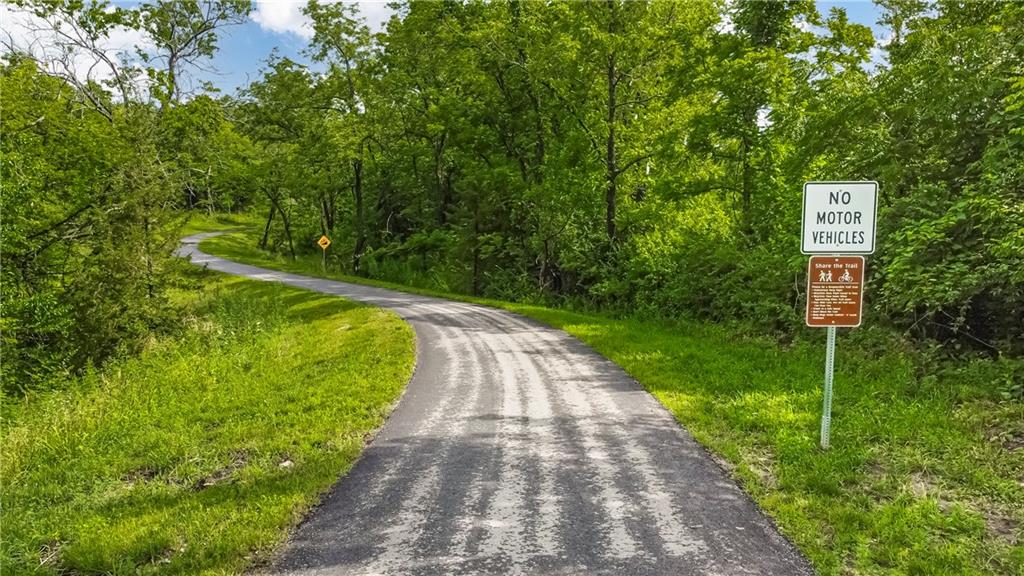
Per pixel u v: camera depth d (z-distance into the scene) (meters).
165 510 5.54
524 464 6.36
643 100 23.81
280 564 4.46
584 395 9.26
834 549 4.48
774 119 17.72
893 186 11.92
